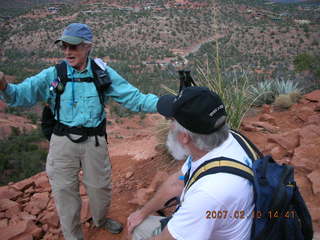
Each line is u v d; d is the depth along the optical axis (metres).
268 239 1.17
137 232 1.91
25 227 2.85
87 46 2.12
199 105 1.17
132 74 122.31
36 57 171.38
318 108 4.93
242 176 1.16
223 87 3.78
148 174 3.66
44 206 3.23
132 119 53.22
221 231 1.17
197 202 1.14
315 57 20.84
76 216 2.43
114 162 4.25
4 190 3.55
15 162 27.08
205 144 1.21
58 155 2.26
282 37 169.50
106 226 2.75
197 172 1.22
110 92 2.30
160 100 1.42
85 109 2.19
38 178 3.92
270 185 1.17
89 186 2.39
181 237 1.18
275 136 3.67
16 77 103.94
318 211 2.31
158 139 4.06
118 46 188.38
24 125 51.22
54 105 2.26
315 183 2.64
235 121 3.85
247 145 1.33
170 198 1.86
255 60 122.31
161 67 139.25
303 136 3.52
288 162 3.13
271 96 6.25
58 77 2.16
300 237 1.22
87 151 2.26
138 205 3.05
